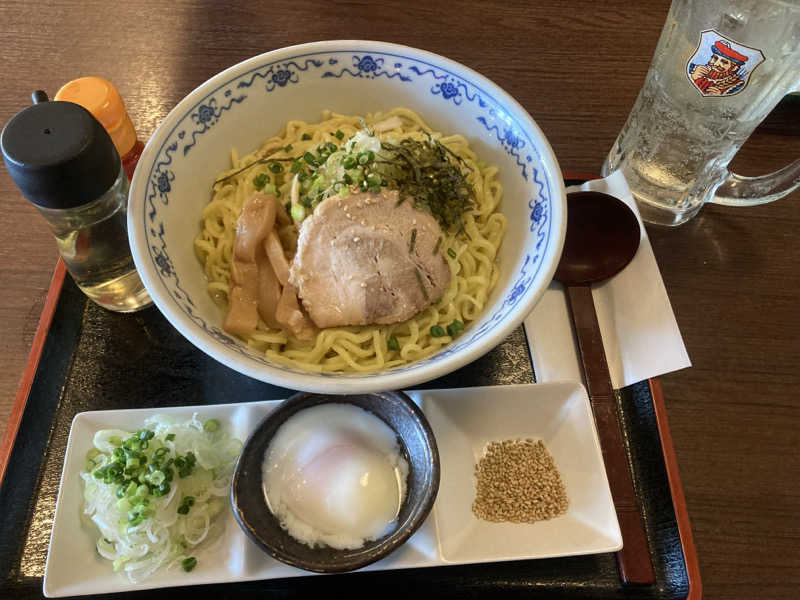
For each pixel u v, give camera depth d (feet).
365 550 0.91
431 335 1.08
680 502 1.01
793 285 1.24
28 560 0.95
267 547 0.88
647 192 1.30
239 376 1.12
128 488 0.92
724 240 1.29
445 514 1.00
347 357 1.05
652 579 0.95
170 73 1.44
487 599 0.94
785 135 1.41
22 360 1.13
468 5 1.59
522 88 1.47
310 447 1.03
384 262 1.06
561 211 1.01
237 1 1.56
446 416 1.08
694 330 1.19
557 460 1.08
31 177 0.91
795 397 1.12
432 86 1.21
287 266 1.07
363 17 1.55
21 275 1.20
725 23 1.02
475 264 1.17
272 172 1.21
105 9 1.53
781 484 1.05
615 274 1.20
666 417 1.09
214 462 0.99
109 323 1.16
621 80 1.50
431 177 1.15
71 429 0.99
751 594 0.97
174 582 0.89
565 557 0.97
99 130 0.95
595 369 1.12
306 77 1.22
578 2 1.61
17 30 1.49
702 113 1.13
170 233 1.05
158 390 1.10
